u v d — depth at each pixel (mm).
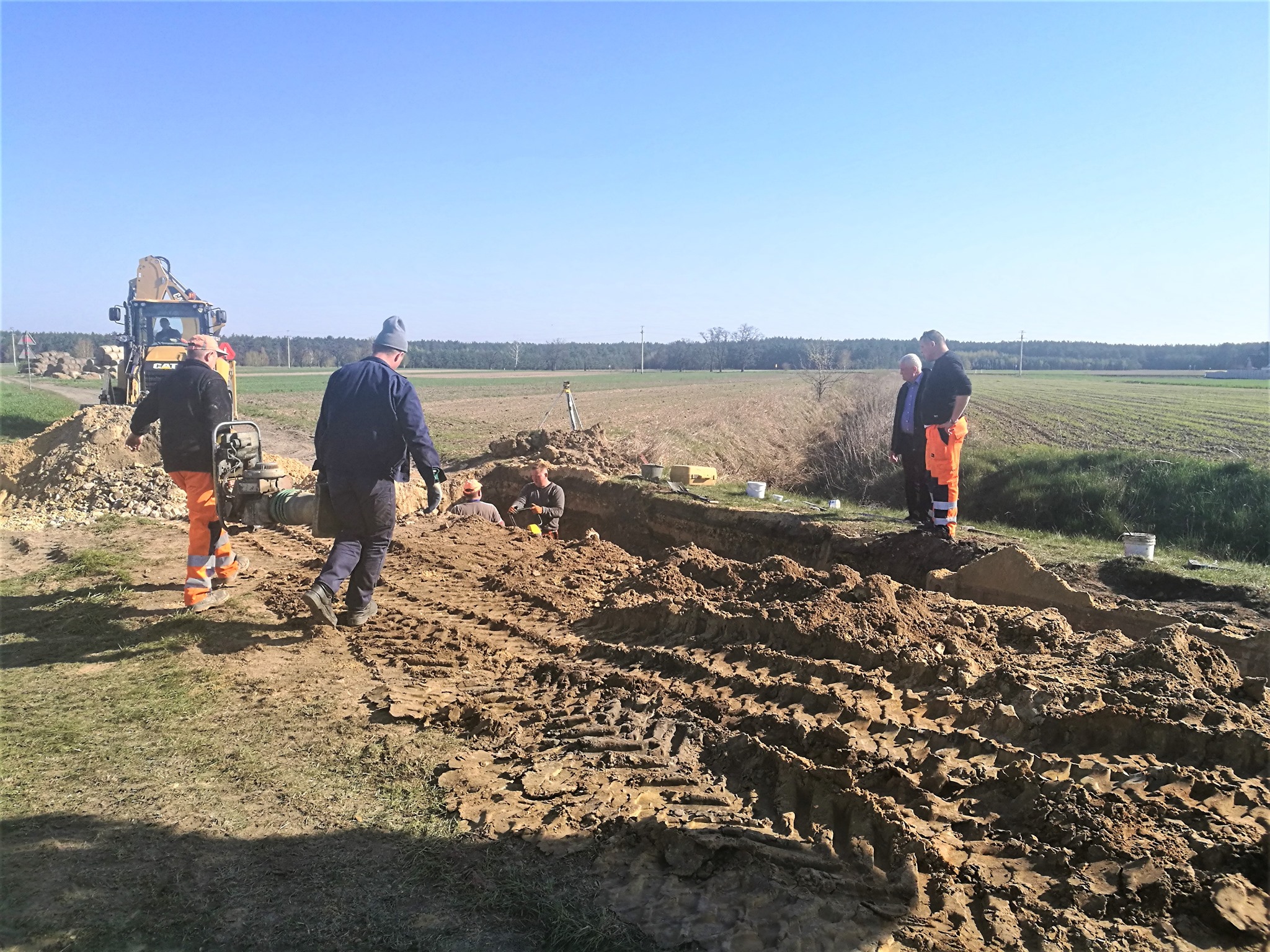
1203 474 12266
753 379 74062
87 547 8531
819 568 9156
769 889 3084
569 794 3812
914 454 9297
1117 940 2725
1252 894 2793
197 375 6262
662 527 11484
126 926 2848
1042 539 8773
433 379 74375
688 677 4996
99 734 4359
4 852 3264
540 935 2859
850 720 4180
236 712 4699
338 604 6617
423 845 3383
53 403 33406
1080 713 3826
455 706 4680
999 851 3242
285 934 2828
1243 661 5004
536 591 6957
